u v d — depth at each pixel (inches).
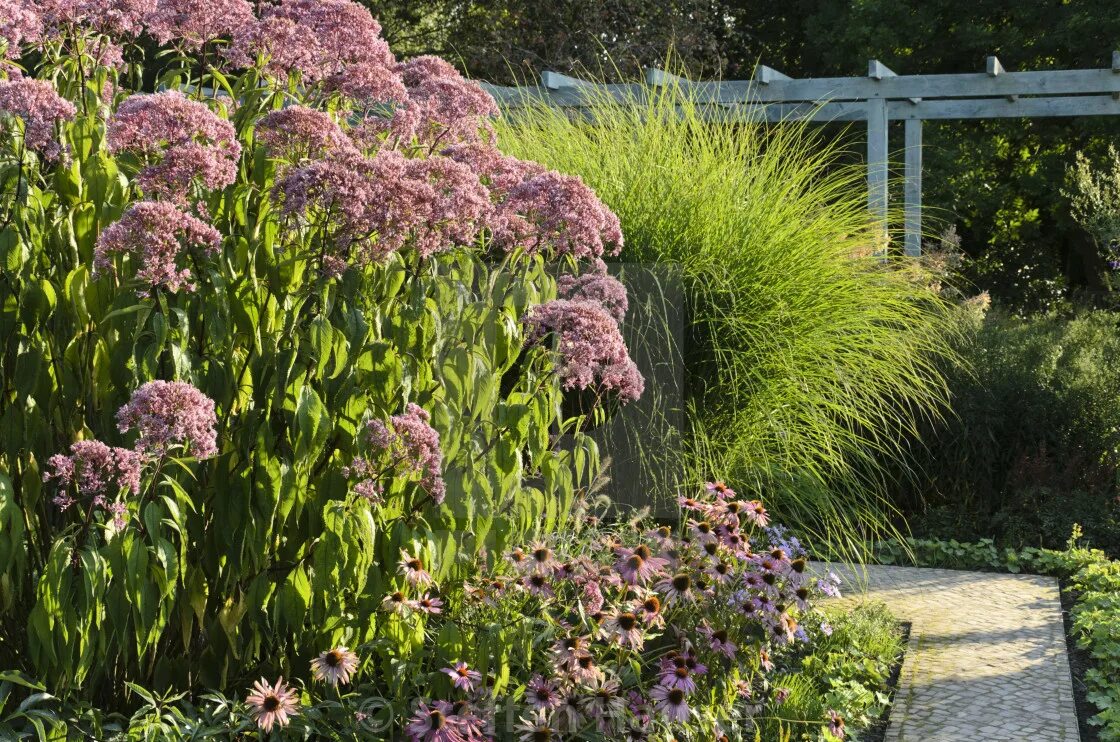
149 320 95.3
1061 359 287.9
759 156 233.8
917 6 613.3
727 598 133.9
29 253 94.5
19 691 99.3
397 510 105.3
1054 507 251.8
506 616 114.9
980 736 140.4
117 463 86.8
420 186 96.1
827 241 212.4
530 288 114.6
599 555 142.6
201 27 106.5
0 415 95.9
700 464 190.7
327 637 103.7
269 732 96.9
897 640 175.2
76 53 105.1
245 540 96.7
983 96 400.2
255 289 97.0
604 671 114.3
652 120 225.5
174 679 103.1
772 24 694.5
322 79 109.9
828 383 204.4
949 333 271.1
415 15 560.7
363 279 101.7
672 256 197.8
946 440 260.4
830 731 133.3
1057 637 182.2
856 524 229.6
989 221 677.3
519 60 527.5
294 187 92.4
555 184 117.3
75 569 89.8
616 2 535.8
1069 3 598.5
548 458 114.5
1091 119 592.7
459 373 105.9
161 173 90.5
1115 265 370.3
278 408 98.3
